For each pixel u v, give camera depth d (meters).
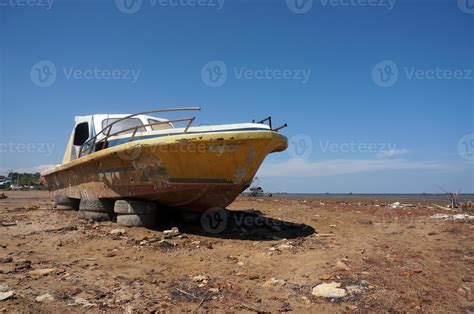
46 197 21.98
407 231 7.79
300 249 6.12
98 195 8.86
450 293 4.06
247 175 7.17
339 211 11.69
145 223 7.80
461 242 6.53
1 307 3.41
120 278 4.51
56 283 4.17
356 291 4.09
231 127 6.89
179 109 7.15
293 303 3.87
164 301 3.82
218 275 4.80
